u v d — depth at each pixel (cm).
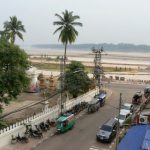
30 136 4838
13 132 4603
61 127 5100
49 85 8625
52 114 5728
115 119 5269
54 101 7269
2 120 5288
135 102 7525
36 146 4497
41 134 4816
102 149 4538
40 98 7506
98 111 6706
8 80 4941
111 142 4844
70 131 5275
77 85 6844
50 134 5044
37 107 6588
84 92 7306
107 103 7556
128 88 10075
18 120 5578
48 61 19262
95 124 5722
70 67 7081
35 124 5125
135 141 3055
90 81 7194
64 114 5531
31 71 8050
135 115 5628
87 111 6650
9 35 8644
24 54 5241
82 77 6925
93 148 4553
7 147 4369
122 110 6075
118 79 12069
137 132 3191
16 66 5094
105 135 4778
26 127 4828
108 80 11319
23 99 7331
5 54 4984
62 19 7556
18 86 5041
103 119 6069
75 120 5919
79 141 4812
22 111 6228
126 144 3044
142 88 10150
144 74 14375
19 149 4322
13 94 5075
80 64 7169
